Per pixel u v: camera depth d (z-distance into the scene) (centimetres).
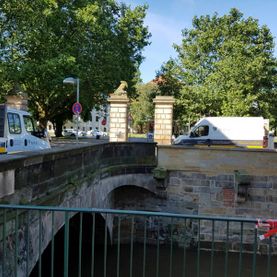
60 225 803
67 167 870
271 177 1666
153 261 1482
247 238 1596
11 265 572
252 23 3528
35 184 674
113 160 1554
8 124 1243
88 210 420
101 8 3312
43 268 1317
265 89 3462
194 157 1730
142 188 1759
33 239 658
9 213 568
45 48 2589
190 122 3591
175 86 3741
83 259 1434
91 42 3181
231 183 1700
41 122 3584
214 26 3628
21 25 2247
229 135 2655
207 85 3378
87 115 4328
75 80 2478
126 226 1702
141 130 7319
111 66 3247
